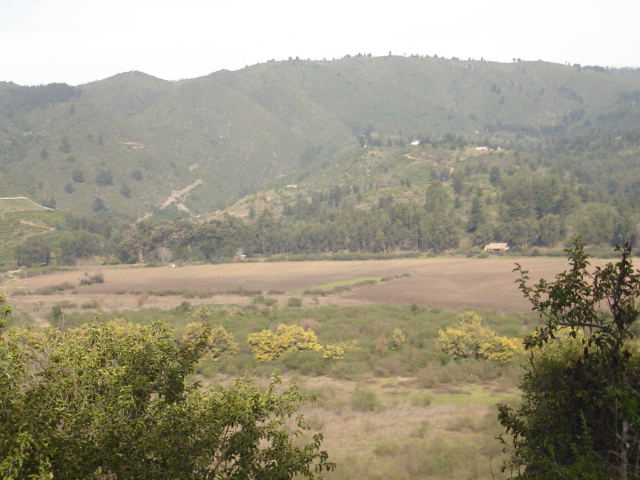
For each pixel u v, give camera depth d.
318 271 134.88
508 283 96.62
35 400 7.61
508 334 47.31
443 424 25.45
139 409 9.03
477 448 21.33
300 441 22.77
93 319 10.82
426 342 44.25
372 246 164.88
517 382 32.72
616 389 7.02
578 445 7.86
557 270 106.75
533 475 8.37
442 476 18.34
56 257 153.38
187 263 163.25
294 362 40.81
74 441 7.59
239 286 109.38
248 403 9.74
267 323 58.09
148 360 9.70
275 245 175.00
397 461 19.89
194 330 42.94
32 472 7.32
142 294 101.12
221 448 9.71
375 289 99.88
